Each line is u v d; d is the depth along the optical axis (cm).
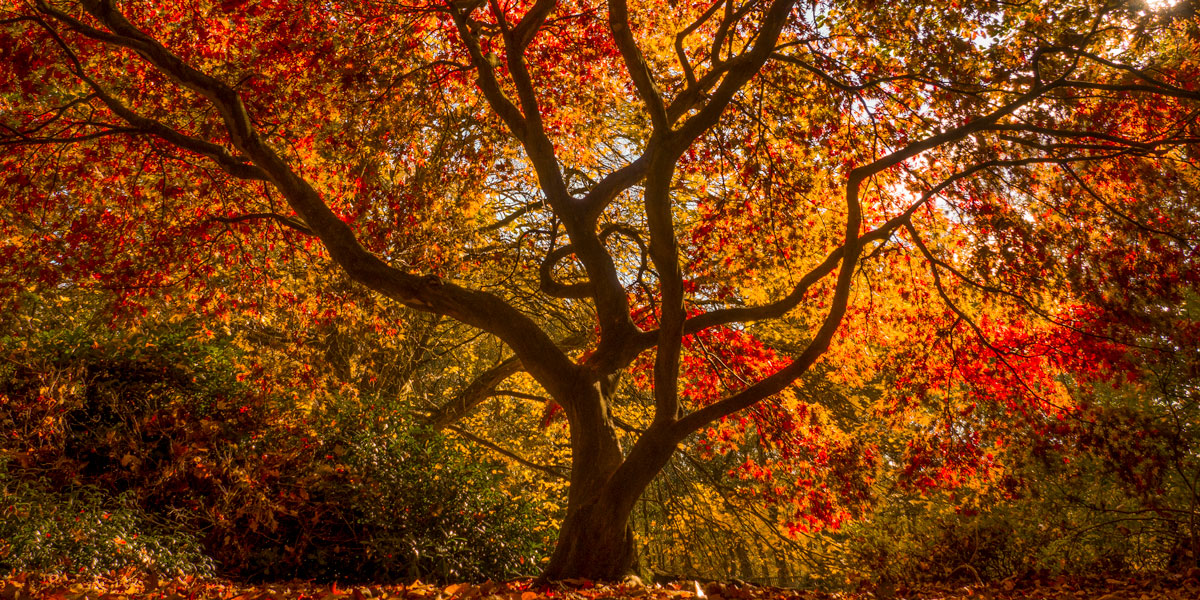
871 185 1157
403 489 1149
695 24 937
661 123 800
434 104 1184
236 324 1337
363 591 646
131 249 1072
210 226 1099
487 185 1274
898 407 1156
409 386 1730
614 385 859
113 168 1081
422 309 821
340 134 1129
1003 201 1072
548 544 1370
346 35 1047
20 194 1020
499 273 1484
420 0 1080
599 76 1219
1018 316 1058
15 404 955
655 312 1131
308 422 1160
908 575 1391
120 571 820
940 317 1124
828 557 1616
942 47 1010
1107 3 906
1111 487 1347
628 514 768
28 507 816
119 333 1133
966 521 1352
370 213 1120
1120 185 1018
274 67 1063
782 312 838
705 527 1766
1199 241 997
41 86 1047
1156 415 1179
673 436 774
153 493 988
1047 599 881
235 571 998
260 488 1035
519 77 851
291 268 1307
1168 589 940
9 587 609
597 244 845
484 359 1897
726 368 1080
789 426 1066
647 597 622
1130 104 973
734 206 1188
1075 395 1242
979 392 1082
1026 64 977
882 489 1606
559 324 1772
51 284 1034
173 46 1066
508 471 1864
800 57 1110
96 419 1030
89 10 820
